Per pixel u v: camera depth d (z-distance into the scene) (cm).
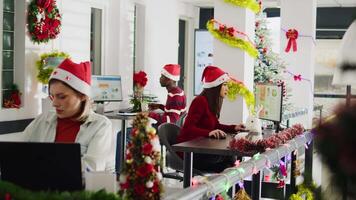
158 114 672
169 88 693
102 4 785
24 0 600
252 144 354
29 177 179
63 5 680
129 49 859
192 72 1109
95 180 181
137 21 897
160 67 946
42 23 609
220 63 591
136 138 146
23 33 602
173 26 995
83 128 269
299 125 376
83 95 268
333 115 85
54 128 276
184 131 457
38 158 178
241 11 584
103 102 717
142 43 897
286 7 867
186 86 1109
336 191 85
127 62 853
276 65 757
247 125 383
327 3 1051
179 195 149
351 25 89
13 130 586
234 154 364
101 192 144
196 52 1101
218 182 175
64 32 685
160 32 944
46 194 144
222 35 584
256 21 745
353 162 82
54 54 617
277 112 480
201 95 470
